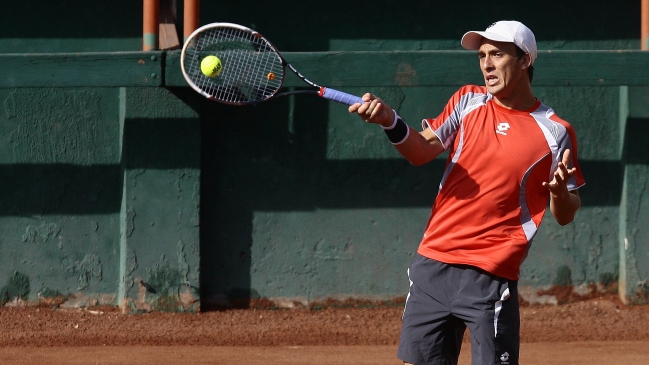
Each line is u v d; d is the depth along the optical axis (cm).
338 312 2730
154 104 2589
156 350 2331
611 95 2756
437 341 1312
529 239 1265
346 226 2748
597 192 2772
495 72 1265
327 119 2727
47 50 2695
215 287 2734
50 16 2694
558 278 2773
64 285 2714
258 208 2736
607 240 2775
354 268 2753
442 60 2411
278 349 2364
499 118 1276
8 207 2695
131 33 2702
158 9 2448
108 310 2702
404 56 2412
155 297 2623
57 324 2570
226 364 2173
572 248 2775
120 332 2489
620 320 2612
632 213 2702
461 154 1283
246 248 2742
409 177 2748
